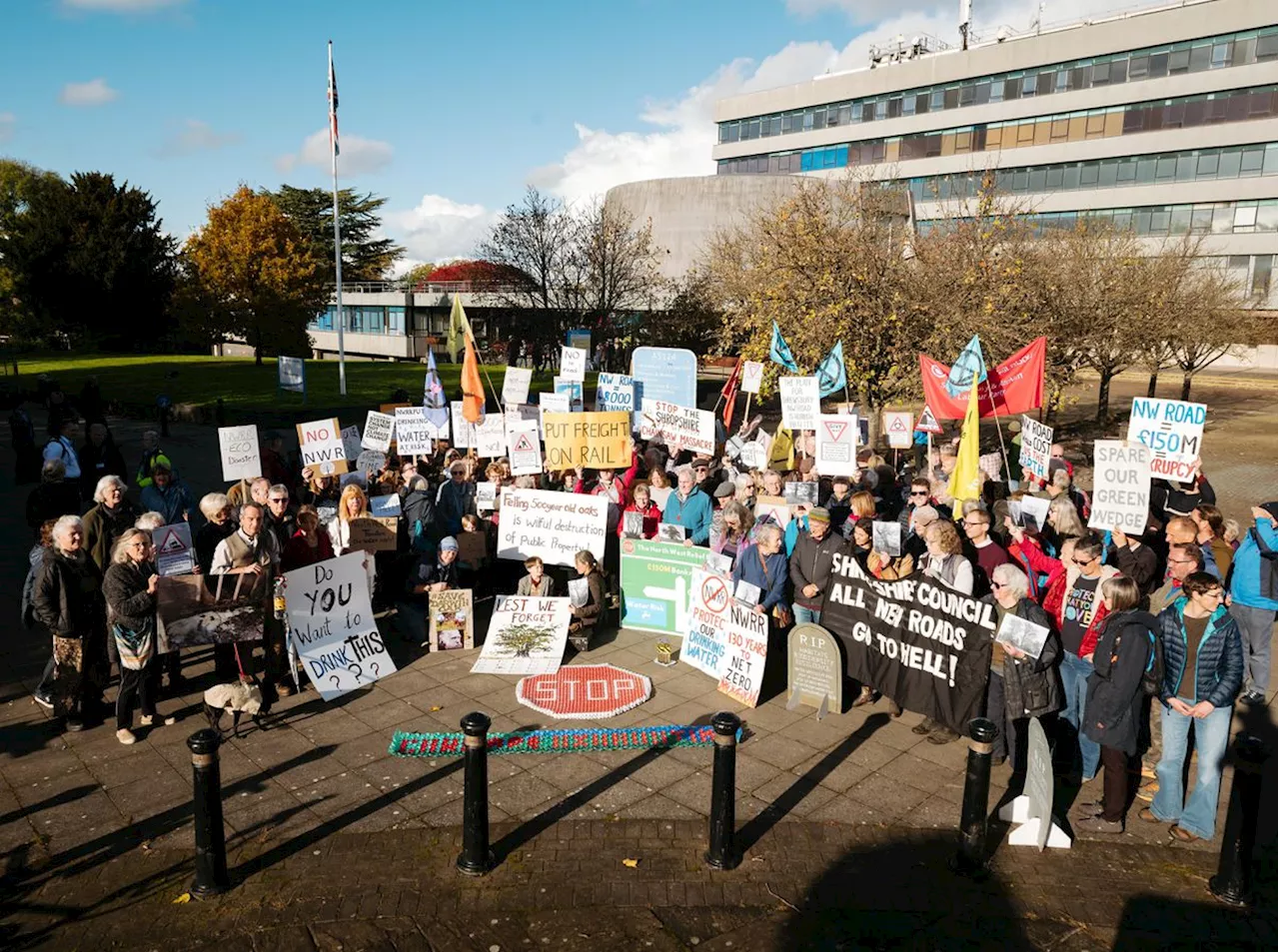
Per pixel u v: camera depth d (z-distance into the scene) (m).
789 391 13.17
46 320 56.19
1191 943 4.98
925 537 7.85
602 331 42.09
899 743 7.37
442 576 9.67
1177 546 6.16
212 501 8.57
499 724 7.60
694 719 7.79
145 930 4.93
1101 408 31.20
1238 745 5.31
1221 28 54.56
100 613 7.36
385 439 13.78
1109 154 59.41
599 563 9.98
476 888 5.34
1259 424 33.56
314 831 5.92
